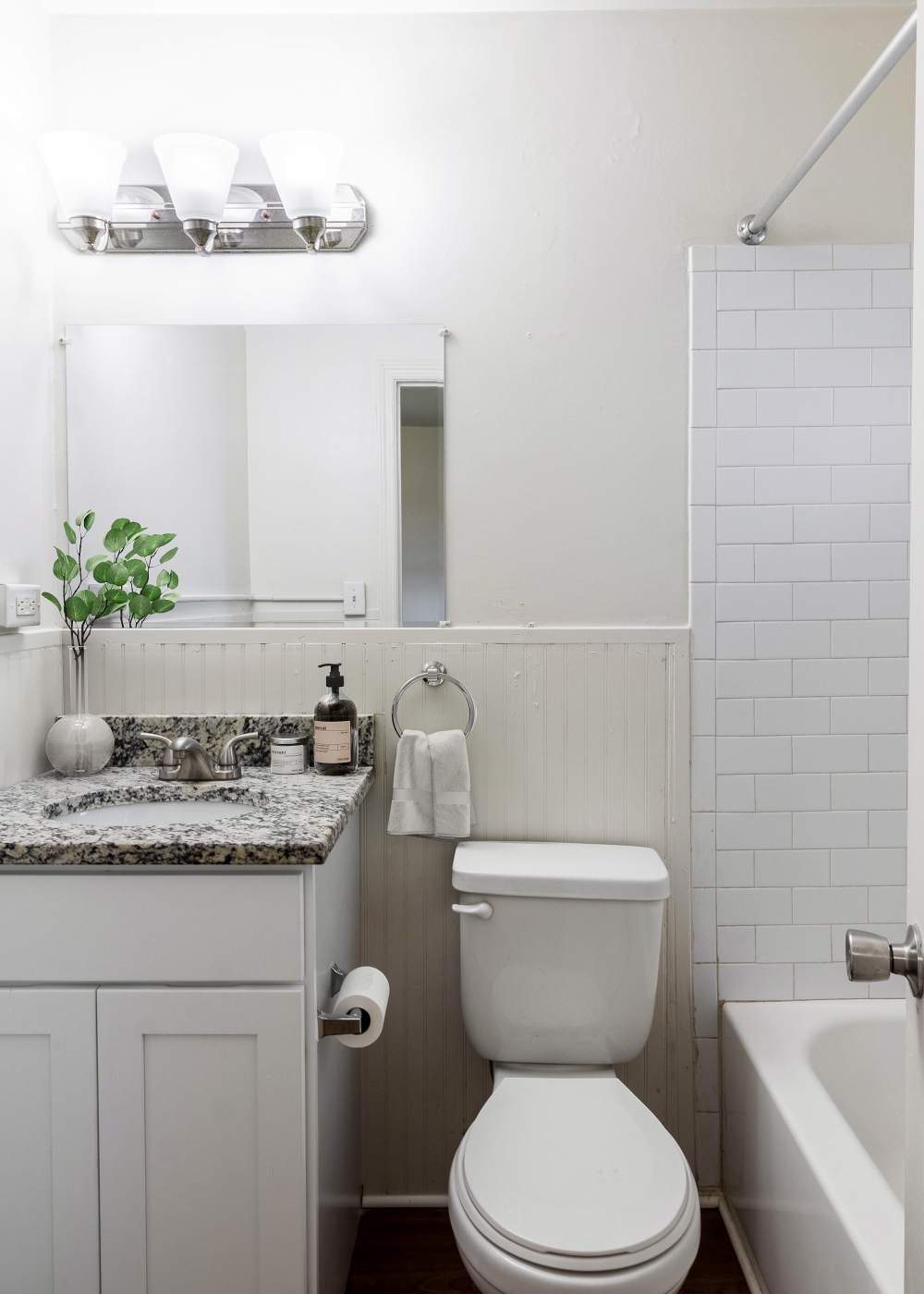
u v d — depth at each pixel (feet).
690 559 6.55
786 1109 5.27
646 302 6.52
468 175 6.53
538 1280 4.02
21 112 6.12
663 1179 4.49
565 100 6.51
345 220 6.37
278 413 6.58
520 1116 5.00
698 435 6.50
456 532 6.58
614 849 6.33
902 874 6.56
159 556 6.60
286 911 4.45
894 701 6.55
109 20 6.54
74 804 5.49
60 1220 4.47
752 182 6.50
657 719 6.56
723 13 6.48
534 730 6.57
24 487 6.17
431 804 6.15
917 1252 2.72
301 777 6.01
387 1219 6.55
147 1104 4.46
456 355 6.56
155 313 6.59
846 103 4.70
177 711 6.61
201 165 5.86
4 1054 4.49
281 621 6.60
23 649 5.98
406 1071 6.68
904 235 6.51
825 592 6.52
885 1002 6.57
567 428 6.56
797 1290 5.02
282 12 6.50
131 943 4.47
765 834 6.57
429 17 6.51
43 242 6.46
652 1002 5.88
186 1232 4.47
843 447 6.49
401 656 6.57
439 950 6.63
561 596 6.58
